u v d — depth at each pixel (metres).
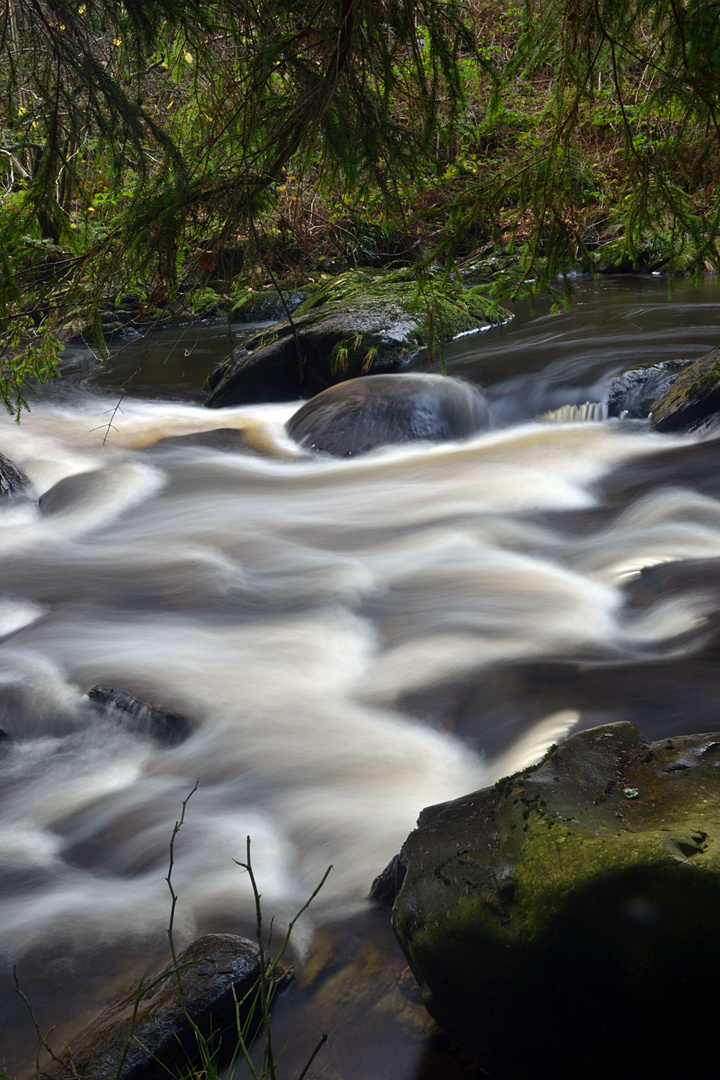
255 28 3.23
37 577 6.25
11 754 4.25
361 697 4.49
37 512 7.79
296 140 3.19
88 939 3.02
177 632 5.32
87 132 3.35
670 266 3.04
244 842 3.49
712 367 7.79
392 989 2.66
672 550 5.73
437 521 6.79
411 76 3.26
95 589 6.00
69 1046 2.55
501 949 2.16
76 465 8.81
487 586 5.62
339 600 5.61
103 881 3.39
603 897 2.05
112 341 13.83
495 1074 2.33
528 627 4.98
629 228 3.12
